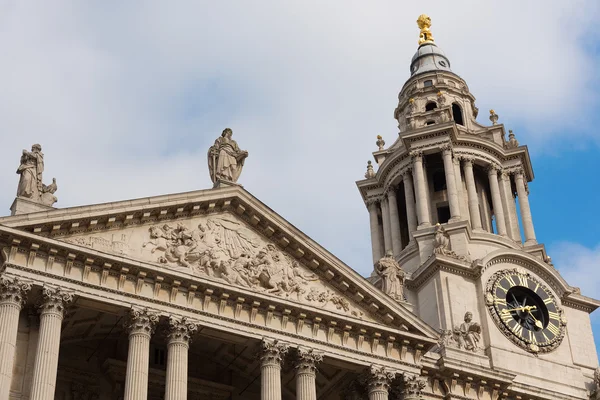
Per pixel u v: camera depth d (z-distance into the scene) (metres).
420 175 82.31
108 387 57.81
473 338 69.62
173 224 55.50
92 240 52.56
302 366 55.78
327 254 58.59
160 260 53.88
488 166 85.19
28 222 50.34
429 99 89.88
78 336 56.66
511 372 67.38
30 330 50.47
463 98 91.38
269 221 57.69
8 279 49.31
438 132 83.38
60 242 50.78
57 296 50.09
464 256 75.75
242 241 57.19
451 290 73.62
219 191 56.81
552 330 75.25
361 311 59.38
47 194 53.38
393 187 86.31
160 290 53.25
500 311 73.75
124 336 57.81
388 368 58.38
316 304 57.78
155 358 60.25
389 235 84.88
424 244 77.81
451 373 64.31
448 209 86.19
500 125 89.06
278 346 55.31
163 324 53.38
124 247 53.25
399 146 89.19
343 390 59.81
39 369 47.94
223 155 59.00
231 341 55.38
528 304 76.00
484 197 86.44
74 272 51.28
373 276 79.94
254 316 55.47
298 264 58.50
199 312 53.84
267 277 56.56
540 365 72.94
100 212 52.50
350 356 57.50
